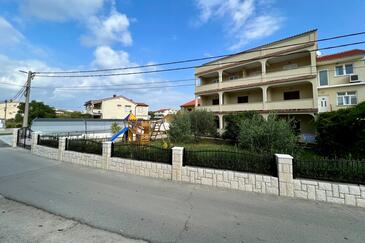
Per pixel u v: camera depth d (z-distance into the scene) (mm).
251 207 4293
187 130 16938
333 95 17047
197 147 13906
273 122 10773
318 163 4805
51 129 21625
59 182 6047
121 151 7613
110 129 26688
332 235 3207
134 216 3795
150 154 6953
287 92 18812
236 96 22844
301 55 17547
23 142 14367
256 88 19844
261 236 3152
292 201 4625
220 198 4809
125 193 5105
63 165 8492
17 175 6875
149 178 6547
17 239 2939
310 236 3168
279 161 5027
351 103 16219
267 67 20297
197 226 3449
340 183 4543
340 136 11281
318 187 4652
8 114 63062
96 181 6184
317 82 17125
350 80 16234
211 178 5773
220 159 5840
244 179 5383
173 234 3176
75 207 4180
